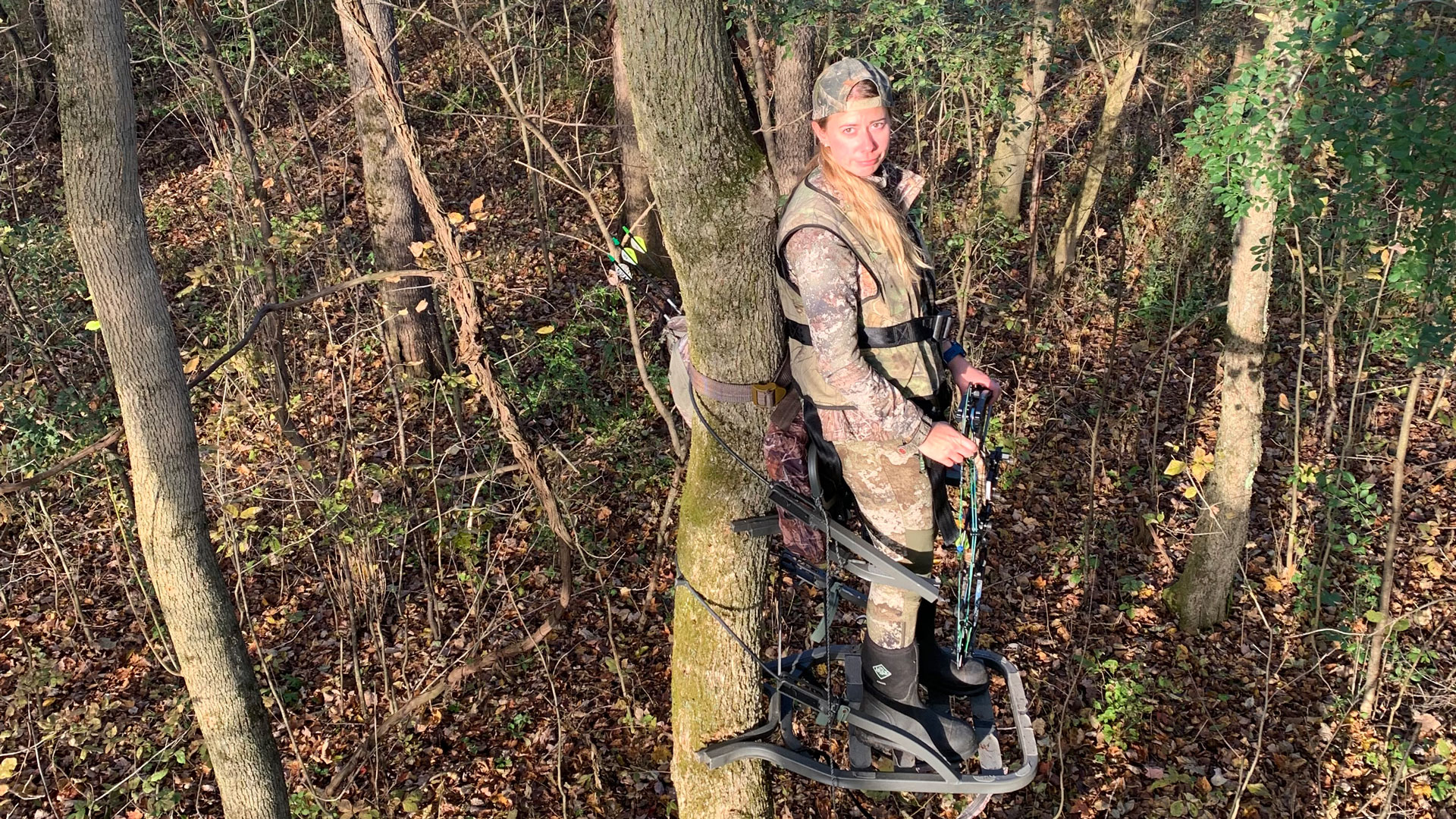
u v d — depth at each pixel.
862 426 2.72
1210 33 14.46
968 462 2.83
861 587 9.20
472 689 8.98
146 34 11.04
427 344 11.41
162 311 4.59
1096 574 10.30
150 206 15.86
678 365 3.30
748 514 3.23
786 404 3.00
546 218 13.69
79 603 9.45
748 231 2.75
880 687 3.12
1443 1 5.48
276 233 10.17
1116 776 8.48
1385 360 12.45
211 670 5.40
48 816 8.12
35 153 15.48
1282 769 8.52
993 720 3.26
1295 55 6.10
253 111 12.26
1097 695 9.12
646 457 10.86
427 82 17.27
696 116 2.63
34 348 9.71
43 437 8.45
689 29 2.54
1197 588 9.68
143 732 8.73
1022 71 12.84
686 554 3.39
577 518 9.66
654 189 2.79
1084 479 11.51
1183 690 9.25
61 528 10.54
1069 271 14.63
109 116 4.16
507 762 8.53
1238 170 6.55
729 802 3.67
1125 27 15.07
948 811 8.10
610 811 8.13
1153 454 10.61
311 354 11.38
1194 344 13.38
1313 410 11.94
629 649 9.35
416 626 9.59
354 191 15.12
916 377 2.69
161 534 4.98
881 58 9.94
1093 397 12.73
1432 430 11.72
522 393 10.29
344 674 9.14
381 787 8.30
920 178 2.74
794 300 2.71
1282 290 13.28
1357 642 8.86
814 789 8.03
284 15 14.59
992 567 10.41
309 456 9.01
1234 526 9.33
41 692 9.16
